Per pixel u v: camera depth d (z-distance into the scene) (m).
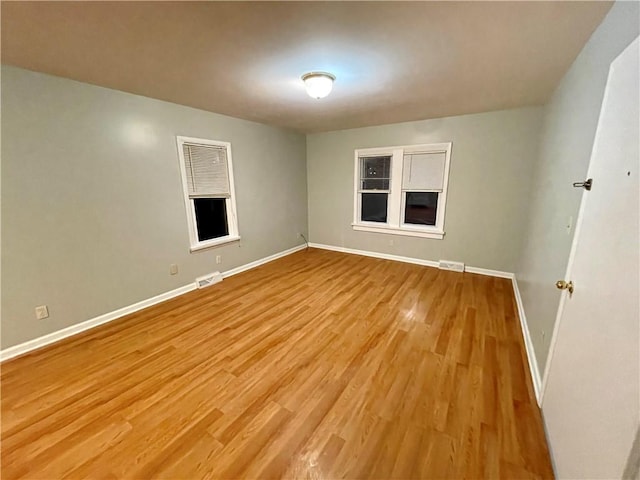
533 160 3.45
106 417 1.64
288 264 4.64
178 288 3.43
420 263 4.55
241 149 4.04
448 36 1.66
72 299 2.53
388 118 3.95
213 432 1.54
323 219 5.50
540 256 2.30
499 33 1.62
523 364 2.06
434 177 4.18
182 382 1.92
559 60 1.95
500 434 1.50
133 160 2.86
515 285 3.51
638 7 1.05
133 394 1.82
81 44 1.73
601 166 1.21
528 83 2.46
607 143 1.18
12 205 2.15
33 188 2.24
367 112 3.57
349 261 4.77
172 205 3.27
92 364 2.12
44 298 2.37
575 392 1.18
